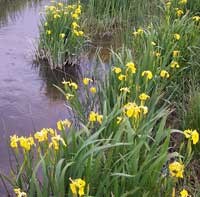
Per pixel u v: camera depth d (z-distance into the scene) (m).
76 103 3.94
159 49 5.09
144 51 4.70
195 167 3.61
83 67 6.49
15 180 2.86
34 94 5.57
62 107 5.19
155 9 7.98
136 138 2.95
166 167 3.32
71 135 2.87
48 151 2.72
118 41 7.70
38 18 9.17
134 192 2.54
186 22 5.79
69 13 6.75
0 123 4.75
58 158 2.76
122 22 8.29
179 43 5.21
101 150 2.65
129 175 2.48
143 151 2.93
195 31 5.61
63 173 2.45
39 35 7.37
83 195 2.43
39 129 4.63
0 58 6.78
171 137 4.14
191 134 2.75
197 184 3.22
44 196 2.57
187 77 5.11
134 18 8.02
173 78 4.82
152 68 4.29
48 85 5.88
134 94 3.86
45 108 5.15
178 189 3.20
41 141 2.92
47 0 11.20
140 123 3.07
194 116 3.93
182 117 4.19
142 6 8.18
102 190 2.58
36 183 2.53
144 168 2.68
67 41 6.49
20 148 4.12
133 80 4.12
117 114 3.05
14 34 8.00
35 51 6.80
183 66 5.16
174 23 5.82
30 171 2.83
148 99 3.89
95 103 4.36
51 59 6.43
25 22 8.87
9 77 6.09
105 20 8.24
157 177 2.62
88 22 8.15
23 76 6.16
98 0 8.30
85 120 3.85
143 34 5.57
